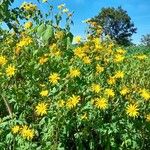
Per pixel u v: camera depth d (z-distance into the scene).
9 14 2.31
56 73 1.88
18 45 2.06
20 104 1.91
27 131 1.70
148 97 1.88
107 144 1.76
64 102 1.71
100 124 1.77
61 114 1.71
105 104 1.74
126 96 1.92
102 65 2.05
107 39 2.34
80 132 1.76
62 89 1.86
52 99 1.83
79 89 1.83
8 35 2.36
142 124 1.88
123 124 1.81
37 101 1.92
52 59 2.00
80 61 1.99
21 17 2.35
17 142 1.78
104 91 1.86
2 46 2.24
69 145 1.82
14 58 2.05
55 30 2.15
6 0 2.31
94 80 1.94
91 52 2.11
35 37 2.13
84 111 1.76
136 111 1.82
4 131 1.80
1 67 1.96
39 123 1.76
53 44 2.04
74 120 1.76
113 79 1.92
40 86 1.95
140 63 2.32
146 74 2.26
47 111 1.76
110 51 2.15
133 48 11.54
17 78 2.02
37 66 1.98
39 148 1.69
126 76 2.10
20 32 2.37
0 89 1.90
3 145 1.76
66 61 2.01
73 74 1.81
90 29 2.31
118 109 1.85
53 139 1.70
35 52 2.02
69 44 2.03
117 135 1.80
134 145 1.78
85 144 1.82
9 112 1.89
